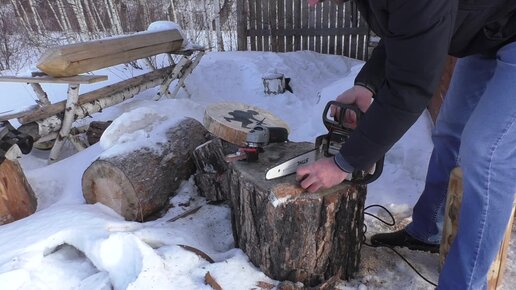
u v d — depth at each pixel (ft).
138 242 5.88
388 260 6.64
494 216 4.76
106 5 24.48
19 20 27.12
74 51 10.16
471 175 4.77
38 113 9.78
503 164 4.59
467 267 4.97
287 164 5.61
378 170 5.38
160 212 7.94
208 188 8.07
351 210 5.72
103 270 6.08
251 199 5.71
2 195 7.55
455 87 5.84
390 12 3.77
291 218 5.40
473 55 5.45
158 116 8.98
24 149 7.93
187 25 26.55
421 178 9.13
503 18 4.38
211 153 8.00
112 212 7.76
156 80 13.93
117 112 12.67
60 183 9.20
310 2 4.58
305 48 22.67
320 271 5.81
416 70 3.93
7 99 15.44
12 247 6.42
